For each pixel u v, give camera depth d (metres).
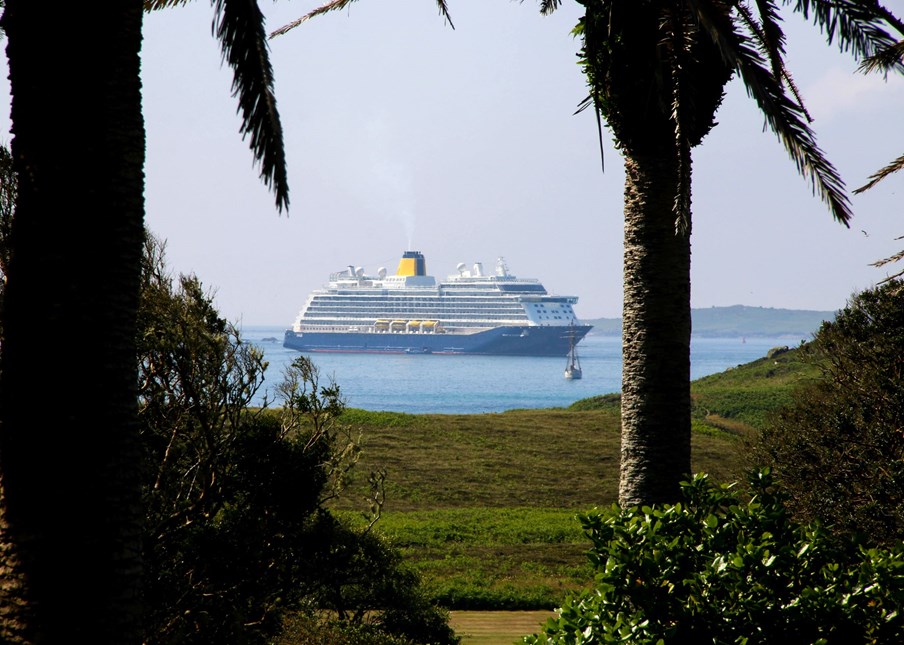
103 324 22.14
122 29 22.52
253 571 40.56
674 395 37.66
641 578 27.00
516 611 74.50
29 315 21.95
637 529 27.84
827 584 26.64
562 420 189.75
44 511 21.62
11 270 22.27
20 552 21.62
